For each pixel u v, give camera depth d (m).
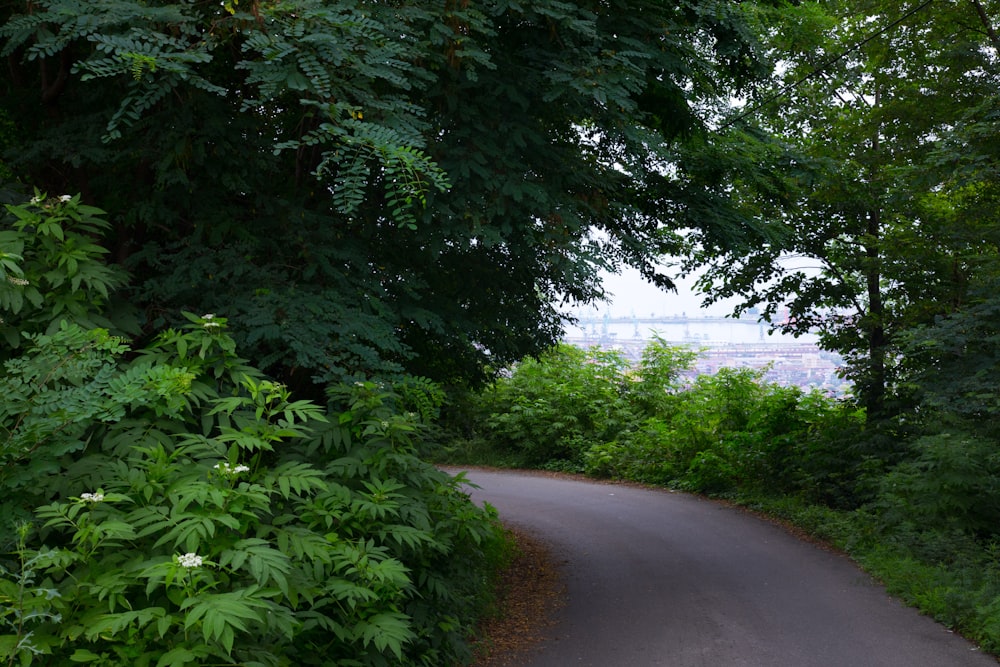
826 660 6.88
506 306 8.78
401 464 5.61
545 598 9.28
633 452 20.78
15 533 4.06
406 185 5.27
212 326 5.15
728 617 8.24
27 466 4.20
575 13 7.32
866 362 15.52
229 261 6.25
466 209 7.03
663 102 9.76
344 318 6.34
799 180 11.09
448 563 6.96
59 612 3.76
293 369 6.16
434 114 7.28
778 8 10.68
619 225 9.28
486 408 24.52
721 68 10.24
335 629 4.63
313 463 5.65
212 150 6.48
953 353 12.39
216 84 7.12
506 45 7.73
